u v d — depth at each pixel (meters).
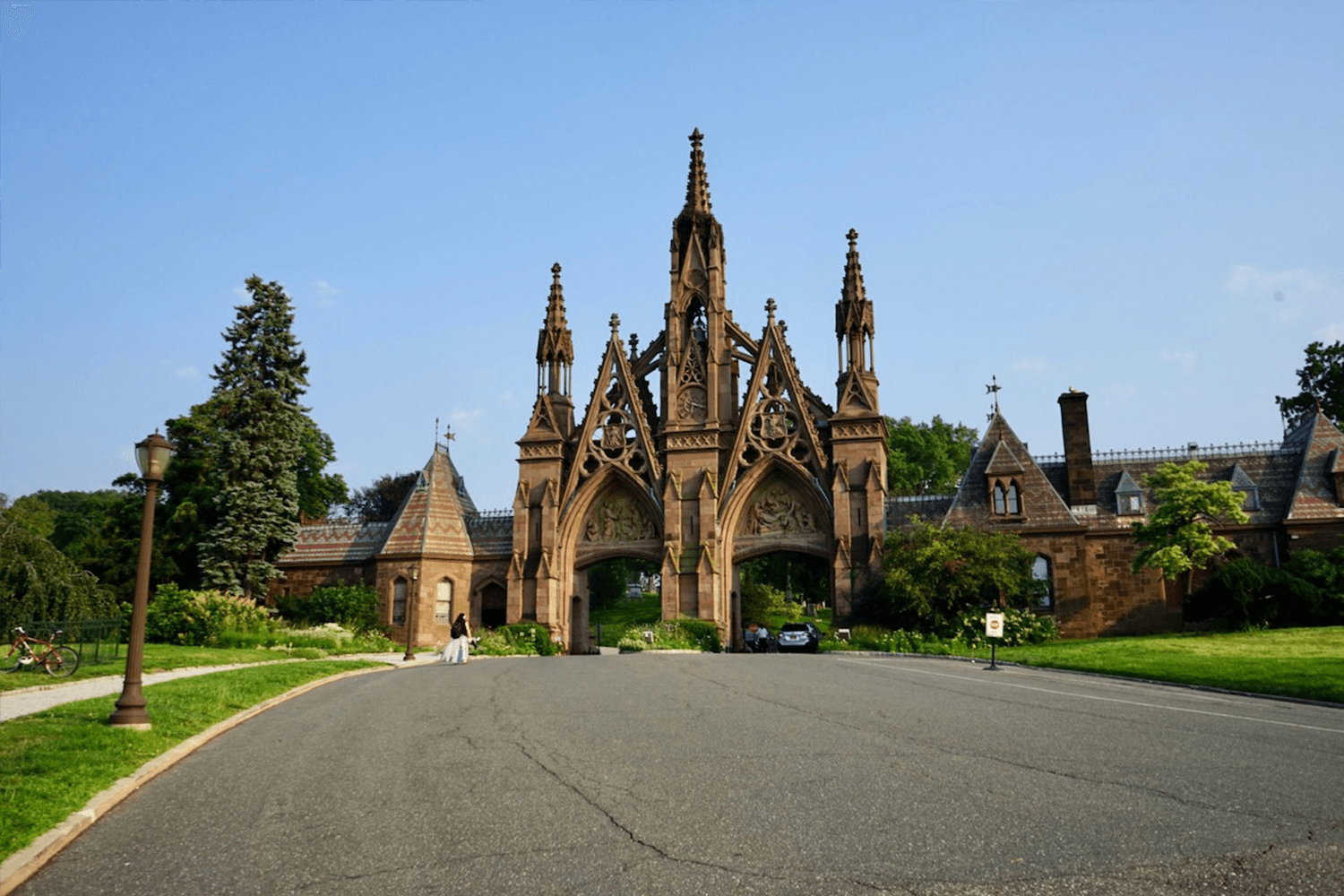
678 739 14.46
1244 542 53.59
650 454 61.00
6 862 8.63
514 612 59.75
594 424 62.66
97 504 110.62
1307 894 7.34
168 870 8.63
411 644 41.12
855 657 39.94
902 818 9.55
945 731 14.92
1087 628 52.31
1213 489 47.44
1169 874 7.79
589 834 9.27
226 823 10.20
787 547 58.94
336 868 8.48
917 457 100.19
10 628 35.19
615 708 18.55
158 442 17.50
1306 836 8.77
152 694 20.42
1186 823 9.24
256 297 60.34
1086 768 11.84
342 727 16.89
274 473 57.78
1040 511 54.31
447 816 10.10
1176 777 11.27
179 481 61.81
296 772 12.79
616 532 61.81
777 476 59.94
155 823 10.33
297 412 59.38
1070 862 8.12
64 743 14.05
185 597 42.66
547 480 61.66
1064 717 16.66
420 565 60.03
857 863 8.20
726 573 58.50
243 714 19.11
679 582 57.75
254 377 58.59
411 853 8.84
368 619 59.09
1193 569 50.41
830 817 9.64
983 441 57.22
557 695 21.19
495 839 9.21
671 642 51.78
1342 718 17.00
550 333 65.00
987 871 7.93
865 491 56.72
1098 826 9.16
